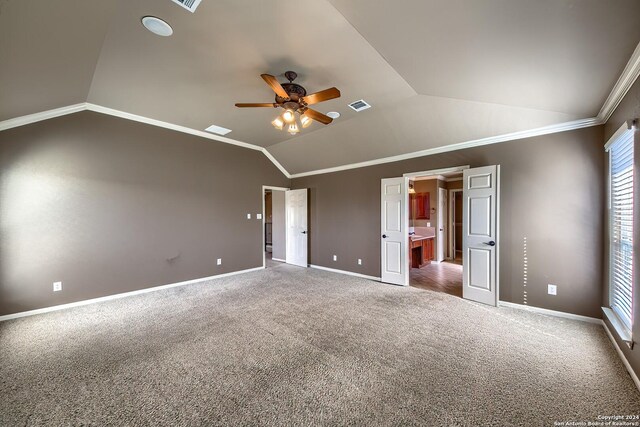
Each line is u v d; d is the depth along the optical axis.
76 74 2.62
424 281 4.84
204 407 1.68
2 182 3.05
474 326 2.87
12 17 1.64
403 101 3.37
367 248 5.09
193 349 2.40
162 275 4.31
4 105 2.72
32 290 3.21
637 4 1.23
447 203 7.30
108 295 3.76
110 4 1.71
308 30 2.02
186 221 4.60
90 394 1.80
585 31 1.49
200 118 4.09
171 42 2.18
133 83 2.95
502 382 1.91
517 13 1.41
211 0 1.71
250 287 4.42
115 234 3.83
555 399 1.73
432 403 1.71
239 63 2.51
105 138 3.74
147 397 1.77
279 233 7.00
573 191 3.02
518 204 3.38
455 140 3.84
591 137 2.92
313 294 4.05
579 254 2.99
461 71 2.31
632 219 2.02
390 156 4.70
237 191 5.38
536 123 3.15
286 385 1.90
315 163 5.70
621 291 2.37
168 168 4.38
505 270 3.48
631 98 2.00
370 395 1.79
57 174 3.38
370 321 3.02
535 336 2.62
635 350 1.89
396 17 1.67
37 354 2.30
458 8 1.45
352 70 2.62
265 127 4.48
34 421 1.56
